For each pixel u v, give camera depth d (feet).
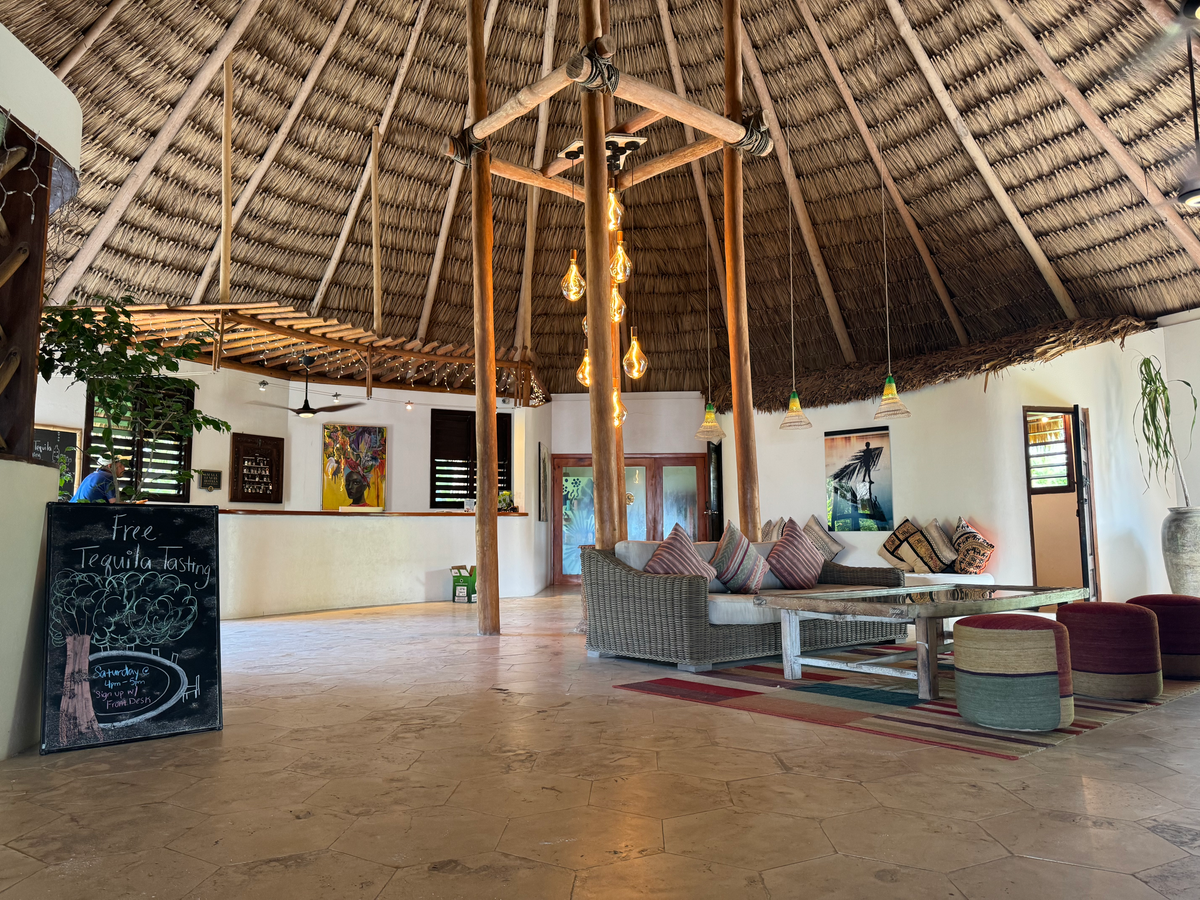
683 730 10.61
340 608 29.45
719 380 37.63
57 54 20.83
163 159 24.79
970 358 26.71
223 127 23.57
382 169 29.37
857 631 18.07
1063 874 6.02
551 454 39.37
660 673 15.16
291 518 28.19
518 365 33.09
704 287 35.55
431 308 33.47
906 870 6.11
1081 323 25.72
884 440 29.55
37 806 7.79
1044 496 30.50
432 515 32.32
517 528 34.12
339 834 6.95
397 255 31.71
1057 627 10.73
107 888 5.92
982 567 24.53
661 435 37.88
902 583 18.31
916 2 23.79
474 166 21.52
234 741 10.18
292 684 14.05
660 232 34.04
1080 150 23.84
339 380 33.58
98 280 25.79
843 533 30.63
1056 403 25.50
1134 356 25.03
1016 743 9.89
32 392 10.66
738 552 17.40
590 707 12.07
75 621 10.28
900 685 13.96
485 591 20.88
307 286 30.91
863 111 27.09
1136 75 21.39
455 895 5.76
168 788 8.29
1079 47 21.90
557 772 8.71
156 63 22.57
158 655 10.71
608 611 16.85
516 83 28.94
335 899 5.71
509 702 12.45
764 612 16.07
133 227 25.55
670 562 16.66
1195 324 23.90
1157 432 23.21
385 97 27.68
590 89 18.29
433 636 20.77
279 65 25.29
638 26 28.27
